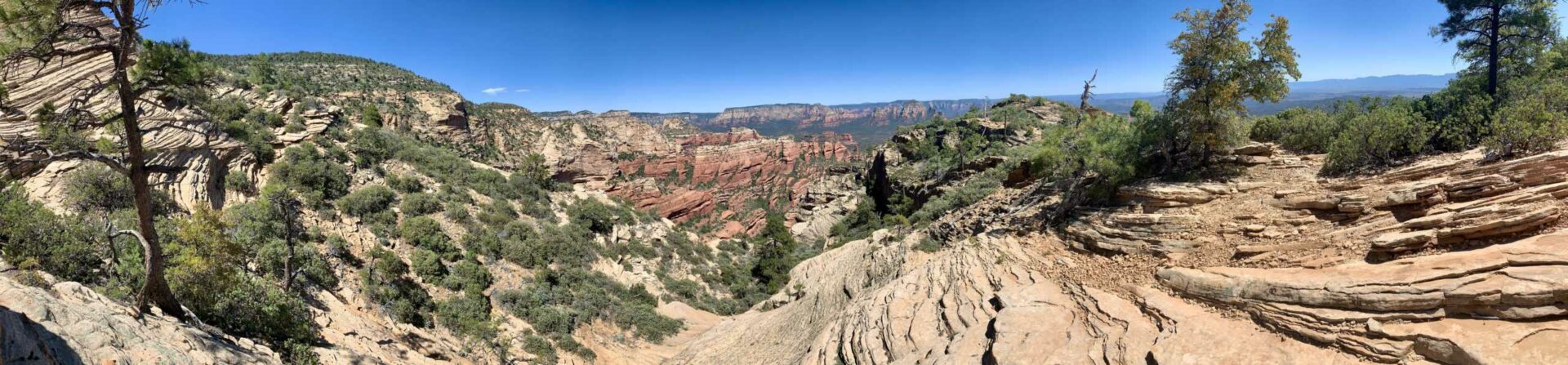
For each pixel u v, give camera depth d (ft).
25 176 69.77
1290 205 53.26
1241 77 67.41
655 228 199.82
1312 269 42.14
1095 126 90.79
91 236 54.75
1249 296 42.09
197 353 36.42
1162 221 59.98
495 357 83.71
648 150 599.57
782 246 207.00
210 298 47.16
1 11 28.53
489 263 117.70
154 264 39.32
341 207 109.60
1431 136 58.80
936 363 52.49
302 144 125.59
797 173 633.20
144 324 35.35
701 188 560.61
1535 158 41.37
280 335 50.98
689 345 115.96
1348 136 59.47
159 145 84.99
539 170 191.52
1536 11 75.31
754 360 95.50
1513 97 70.23
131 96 35.19
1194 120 71.36
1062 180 100.68
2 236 47.50
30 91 71.72
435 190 140.87
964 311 63.31
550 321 101.04
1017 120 291.17
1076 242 69.72
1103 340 45.42
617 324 116.26
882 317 73.61
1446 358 30.40
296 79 252.62
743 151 622.95
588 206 175.52
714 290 168.76
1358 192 49.93
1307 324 37.24
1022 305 55.88
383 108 256.73
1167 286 49.98
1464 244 37.58
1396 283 34.73
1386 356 32.73
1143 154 80.43
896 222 213.05
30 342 24.26
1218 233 54.80
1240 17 65.62
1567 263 30.32
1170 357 38.91
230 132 111.24
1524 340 28.86
